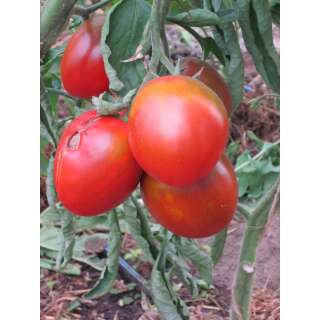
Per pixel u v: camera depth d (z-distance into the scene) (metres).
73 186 0.45
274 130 1.28
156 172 0.42
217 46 0.58
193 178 0.42
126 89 0.51
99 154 0.44
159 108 0.42
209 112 0.42
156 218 0.48
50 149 0.88
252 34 0.55
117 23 0.52
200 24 0.54
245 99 1.30
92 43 0.53
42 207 1.06
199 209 0.46
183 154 0.41
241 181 1.01
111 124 0.45
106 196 0.45
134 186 0.46
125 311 0.88
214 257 0.66
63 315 0.87
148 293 0.90
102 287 0.58
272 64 0.56
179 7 0.64
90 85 0.53
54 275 0.94
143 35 0.50
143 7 0.52
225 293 0.90
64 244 0.58
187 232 0.47
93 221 0.92
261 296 0.89
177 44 1.45
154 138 0.41
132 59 0.49
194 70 0.54
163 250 0.57
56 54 0.63
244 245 0.62
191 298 0.89
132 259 0.97
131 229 0.57
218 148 0.42
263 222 0.61
